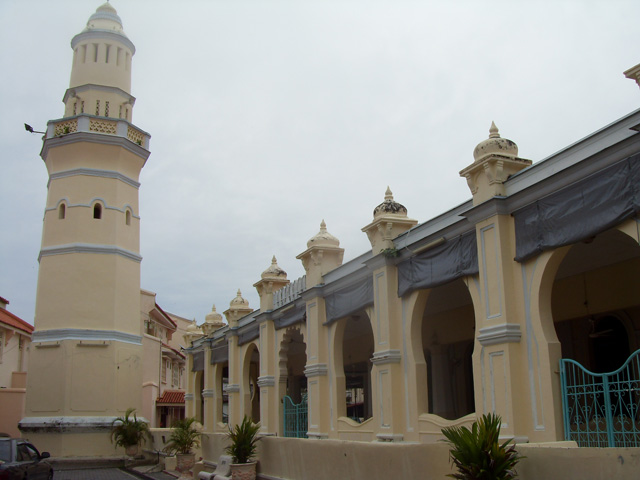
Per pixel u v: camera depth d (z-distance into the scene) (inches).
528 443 332.8
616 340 509.4
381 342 520.4
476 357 409.7
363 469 395.5
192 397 1124.5
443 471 337.4
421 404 480.4
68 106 1084.5
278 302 762.2
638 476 236.4
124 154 1035.9
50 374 944.3
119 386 970.1
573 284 525.0
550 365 361.7
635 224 319.9
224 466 575.5
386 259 519.8
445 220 468.8
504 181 406.0
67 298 964.0
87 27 1110.4
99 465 909.2
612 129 336.5
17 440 547.2
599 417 440.8
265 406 750.5
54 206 1008.2
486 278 406.6
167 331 1731.1
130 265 1032.2
